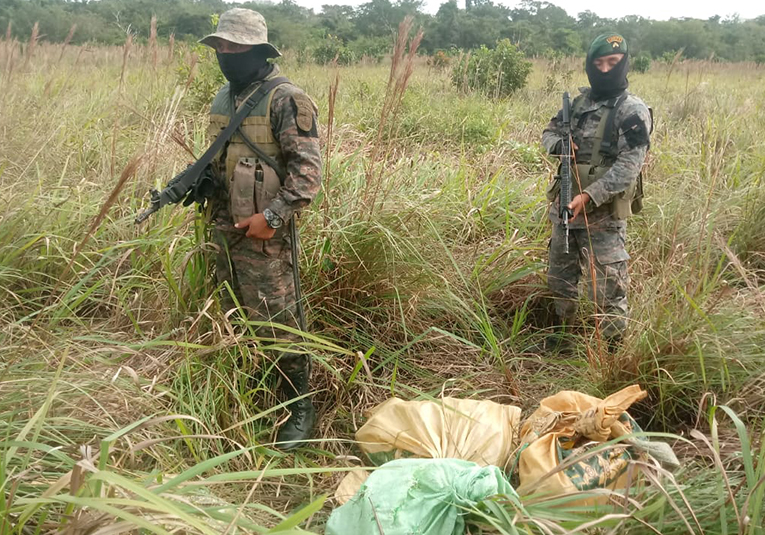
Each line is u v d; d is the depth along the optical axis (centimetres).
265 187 286
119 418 256
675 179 565
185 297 340
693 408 313
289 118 282
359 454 298
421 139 733
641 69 2161
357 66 1512
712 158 559
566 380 345
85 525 169
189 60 744
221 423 288
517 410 287
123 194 434
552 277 402
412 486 222
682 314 325
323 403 336
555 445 251
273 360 310
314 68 1150
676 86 1318
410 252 389
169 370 291
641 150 362
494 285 421
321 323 376
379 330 379
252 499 252
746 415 302
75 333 321
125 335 330
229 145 290
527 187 557
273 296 305
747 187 535
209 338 313
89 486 175
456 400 288
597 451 210
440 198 476
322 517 244
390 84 382
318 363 344
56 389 246
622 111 363
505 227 482
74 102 638
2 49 533
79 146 506
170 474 242
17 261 363
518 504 207
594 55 365
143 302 353
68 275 357
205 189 295
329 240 369
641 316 338
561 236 391
